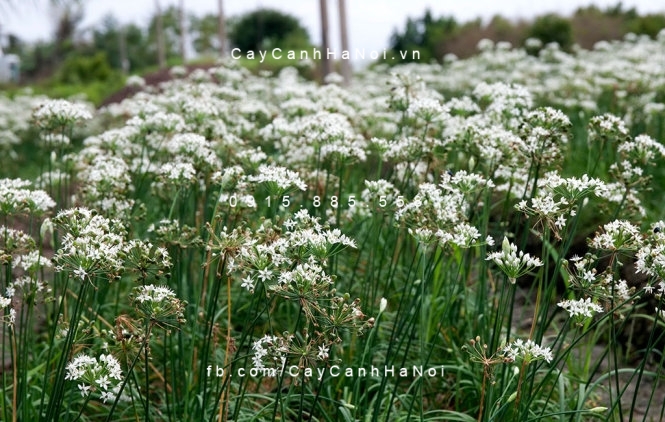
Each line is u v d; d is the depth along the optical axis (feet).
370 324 2.72
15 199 3.12
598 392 3.95
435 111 3.95
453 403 3.80
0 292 3.15
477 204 3.89
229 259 2.99
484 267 3.72
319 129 3.89
